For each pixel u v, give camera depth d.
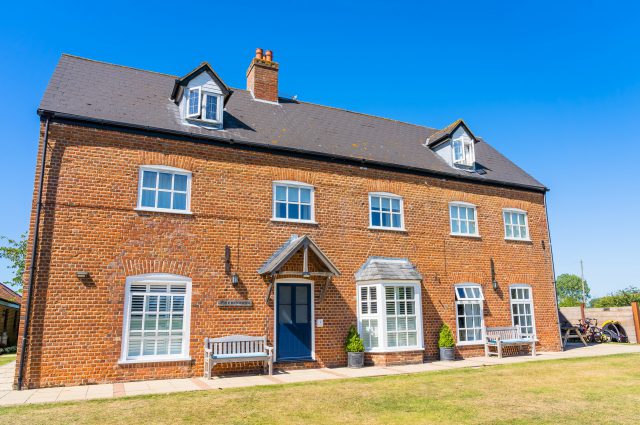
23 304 11.04
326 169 15.70
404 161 17.50
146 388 10.84
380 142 18.45
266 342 13.52
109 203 12.33
